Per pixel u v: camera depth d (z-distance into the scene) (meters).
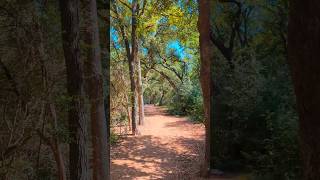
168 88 48.09
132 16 21.28
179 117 30.88
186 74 38.78
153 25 23.08
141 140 19.22
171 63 38.66
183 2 20.14
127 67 22.75
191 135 20.69
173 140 19.25
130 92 20.64
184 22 21.73
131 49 21.33
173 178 12.45
